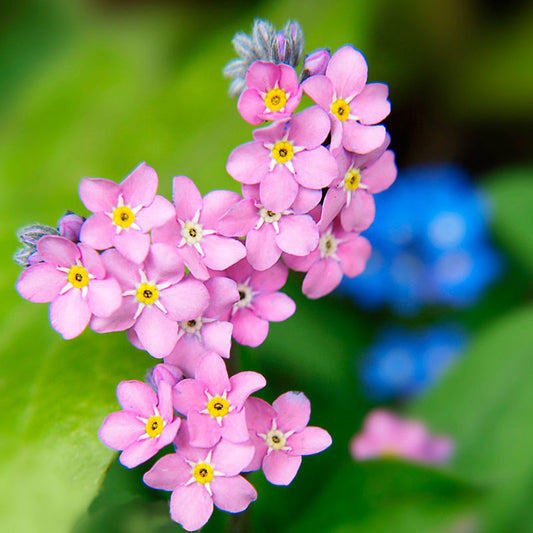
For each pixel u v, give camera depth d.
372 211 0.19
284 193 0.19
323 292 0.19
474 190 0.25
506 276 0.25
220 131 0.23
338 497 0.21
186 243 0.19
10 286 0.22
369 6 0.24
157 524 0.21
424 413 0.22
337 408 0.23
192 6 0.27
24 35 0.28
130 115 0.24
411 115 0.28
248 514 0.20
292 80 0.19
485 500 0.21
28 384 0.20
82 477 0.20
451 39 0.28
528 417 0.22
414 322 0.24
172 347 0.19
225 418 0.19
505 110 0.27
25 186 0.23
